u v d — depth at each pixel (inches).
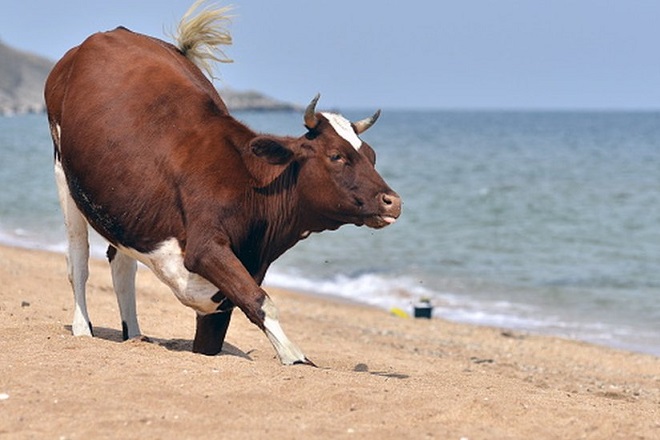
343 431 371.9
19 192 2368.4
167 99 514.6
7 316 623.2
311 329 852.0
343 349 719.7
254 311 488.1
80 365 450.9
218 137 507.8
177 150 502.6
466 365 728.3
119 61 533.6
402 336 919.7
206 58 589.9
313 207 512.1
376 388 441.1
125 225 511.5
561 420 405.4
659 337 1065.5
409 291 1314.0
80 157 523.2
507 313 1186.6
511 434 384.8
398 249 1670.8
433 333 978.1
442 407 412.5
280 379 437.4
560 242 1800.0
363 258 1565.0
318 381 437.1
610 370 838.5
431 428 381.7
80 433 358.3
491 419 400.8
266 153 498.6
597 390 665.6
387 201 498.9
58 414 377.1
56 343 506.9
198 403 397.7
